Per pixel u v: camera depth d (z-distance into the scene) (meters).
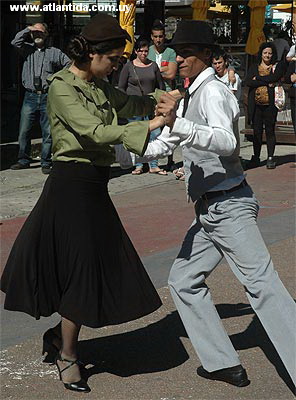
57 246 4.37
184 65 4.35
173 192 10.34
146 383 4.66
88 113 4.18
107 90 4.68
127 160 4.55
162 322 5.69
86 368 4.88
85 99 4.30
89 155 4.33
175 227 8.52
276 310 4.28
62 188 4.36
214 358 4.59
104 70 4.34
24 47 11.09
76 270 4.31
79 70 4.36
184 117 4.45
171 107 4.04
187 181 4.52
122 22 11.68
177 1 15.56
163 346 5.25
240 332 5.47
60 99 4.23
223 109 4.21
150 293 4.57
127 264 4.50
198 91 4.34
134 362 4.98
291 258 7.27
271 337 4.31
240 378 4.59
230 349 4.60
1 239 7.98
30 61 11.09
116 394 4.50
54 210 4.37
